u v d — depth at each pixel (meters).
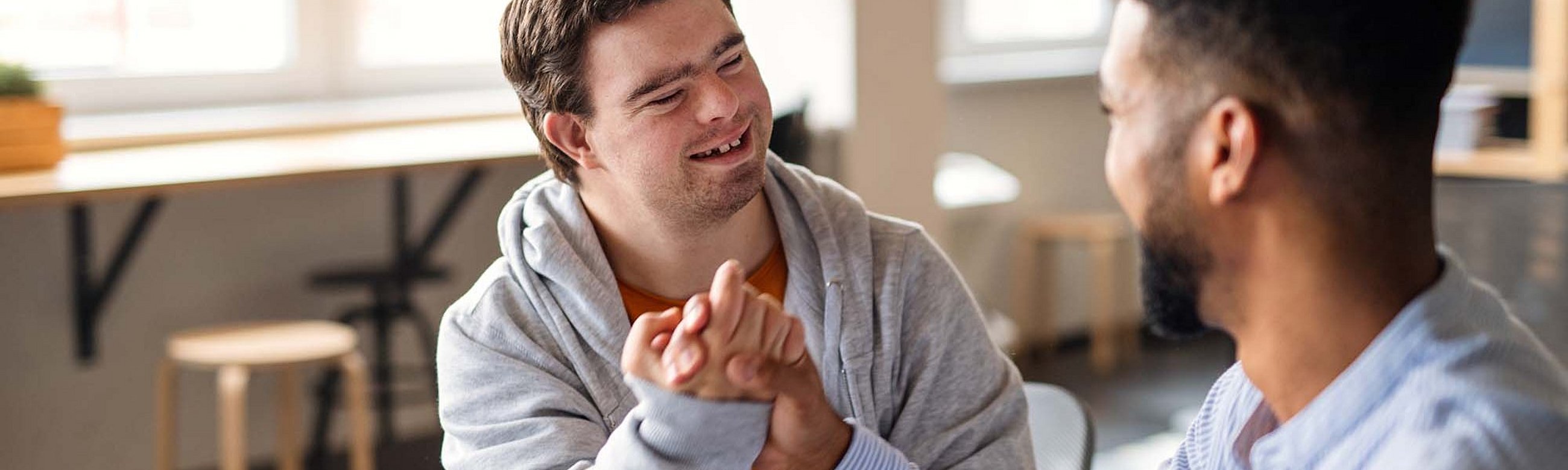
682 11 1.15
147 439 3.57
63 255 3.40
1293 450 0.83
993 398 1.32
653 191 1.18
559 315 1.25
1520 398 0.74
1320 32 0.75
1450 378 0.76
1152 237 0.84
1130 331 5.05
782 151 3.30
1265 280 0.81
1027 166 4.82
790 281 1.29
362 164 3.02
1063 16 5.06
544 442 1.20
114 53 3.59
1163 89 0.81
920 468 1.29
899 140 3.87
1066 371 4.63
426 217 3.86
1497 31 3.80
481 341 1.26
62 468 3.46
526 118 1.26
